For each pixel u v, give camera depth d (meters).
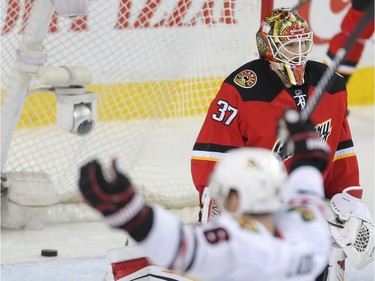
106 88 18.61
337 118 10.80
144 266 10.30
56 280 13.27
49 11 14.30
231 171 6.35
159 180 17.14
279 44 10.44
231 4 16.70
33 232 15.43
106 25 17.92
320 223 6.64
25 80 14.56
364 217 11.01
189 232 6.05
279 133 7.08
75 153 16.97
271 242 6.26
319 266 6.52
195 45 17.66
